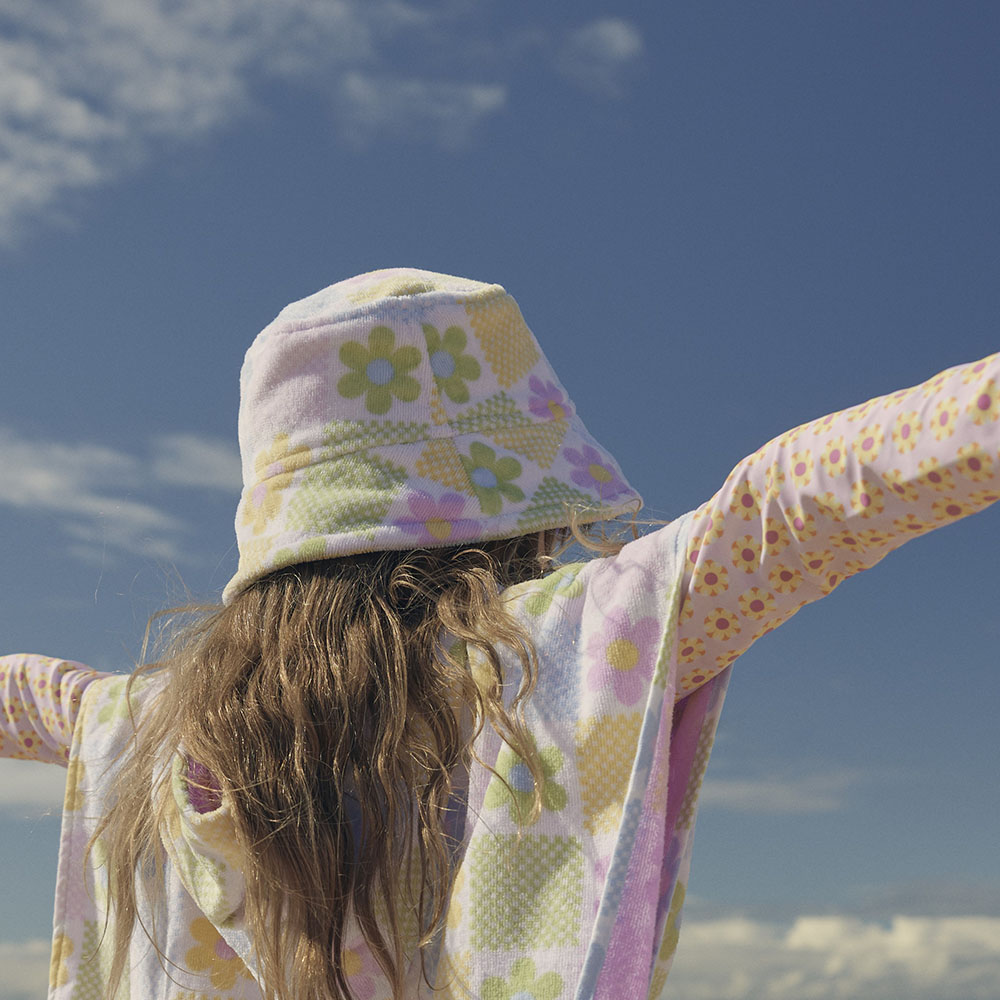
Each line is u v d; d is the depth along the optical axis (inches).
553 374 58.0
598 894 43.7
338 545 50.9
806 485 40.5
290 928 47.8
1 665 75.1
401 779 48.1
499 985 43.6
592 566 48.8
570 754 45.5
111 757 66.0
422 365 53.7
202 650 54.1
